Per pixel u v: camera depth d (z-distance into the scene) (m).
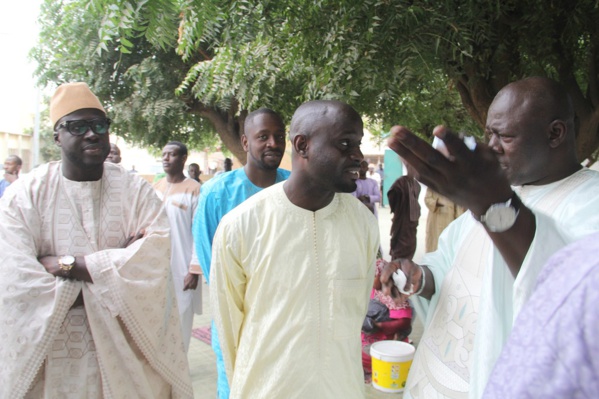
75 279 2.17
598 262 0.60
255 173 2.95
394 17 2.81
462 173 0.95
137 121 8.73
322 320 1.75
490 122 1.56
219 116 9.17
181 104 8.18
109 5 2.05
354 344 1.84
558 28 4.08
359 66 2.95
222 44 3.59
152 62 8.06
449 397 1.67
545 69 4.50
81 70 2.94
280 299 1.74
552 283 0.64
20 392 2.06
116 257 2.22
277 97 4.48
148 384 2.30
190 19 2.55
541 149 1.50
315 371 1.70
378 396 3.80
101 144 2.30
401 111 5.12
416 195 5.66
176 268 4.31
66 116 2.25
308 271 1.75
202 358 4.69
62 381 2.15
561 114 1.49
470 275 1.73
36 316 2.09
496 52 4.04
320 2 2.96
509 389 0.61
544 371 0.59
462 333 1.69
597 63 4.18
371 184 6.68
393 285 1.91
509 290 1.44
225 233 1.79
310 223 1.79
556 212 1.49
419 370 1.85
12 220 2.19
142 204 2.43
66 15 2.66
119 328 2.22
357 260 1.84
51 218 2.27
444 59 3.47
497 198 1.02
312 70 3.32
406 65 2.92
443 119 6.71
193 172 12.32
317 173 1.70
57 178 2.33
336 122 1.66
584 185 1.49
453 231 1.98
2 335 2.07
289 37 3.27
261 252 1.76
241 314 1.85
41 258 2.21
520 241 1.12
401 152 0.92
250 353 1.76
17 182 2.32
